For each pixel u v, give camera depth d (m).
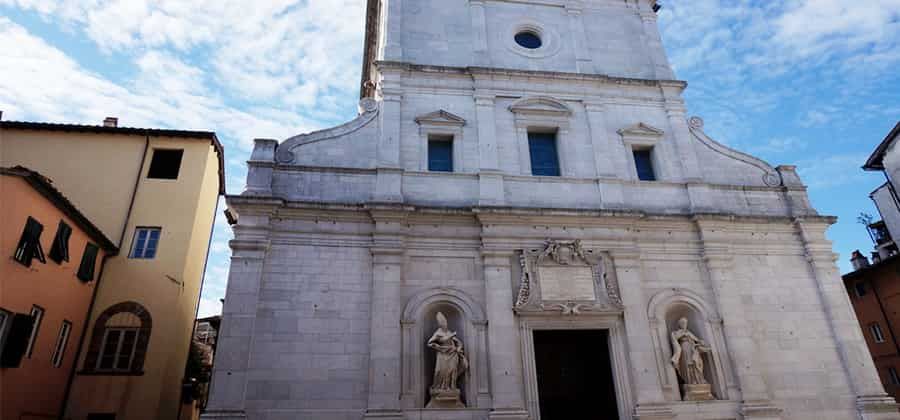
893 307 32.41
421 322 18.08
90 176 22.16
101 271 20.77
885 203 31.95
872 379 18.98
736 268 20.52
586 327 18.77
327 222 18.89
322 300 17.77
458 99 22.30
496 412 16.88
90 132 22.80
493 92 22.47
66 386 18.88
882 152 28.92
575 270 19.36
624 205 20.98
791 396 18.67
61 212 17.91
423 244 19.14
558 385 19.20
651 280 19.94
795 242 21.36
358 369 17.00
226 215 22.95
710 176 22.59
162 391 19.52
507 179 20.89
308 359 16.91
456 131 21.53
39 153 22.22
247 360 16.38
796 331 19.77
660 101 23.83
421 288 18.48
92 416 18.83
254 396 16.20
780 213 22.02
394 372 16.89
